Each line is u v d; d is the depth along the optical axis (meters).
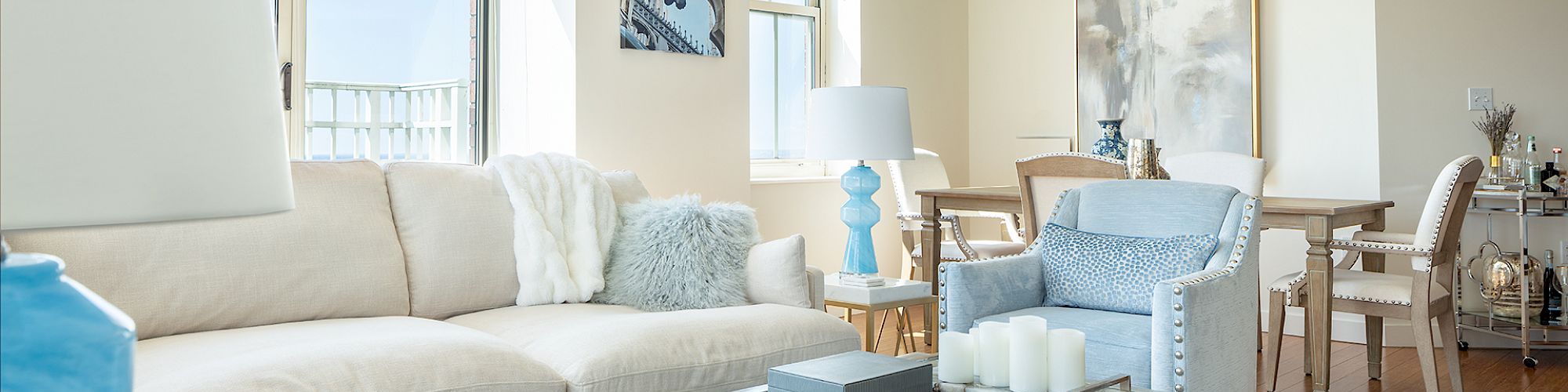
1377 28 4.50
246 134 0.62
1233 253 2.89
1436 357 4.29
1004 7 5.91
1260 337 4.47
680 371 2.41
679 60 4.29
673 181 4.26
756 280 3.04
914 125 5.70
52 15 0.52
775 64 5.36
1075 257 3.08
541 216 3.07
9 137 0.50
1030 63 5.79
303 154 3.62
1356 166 4.59
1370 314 3.54
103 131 0.54
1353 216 3.64
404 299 2.80
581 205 3.16
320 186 2.76
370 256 2.74
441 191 2.96
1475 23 4.53
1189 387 2.57
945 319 2.92
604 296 3.10
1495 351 4.40
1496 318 4.41
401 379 2.06
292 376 1.95
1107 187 3.31
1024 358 1.95
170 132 0.57
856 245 3.63
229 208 0.60
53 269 0.62
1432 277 3.65
